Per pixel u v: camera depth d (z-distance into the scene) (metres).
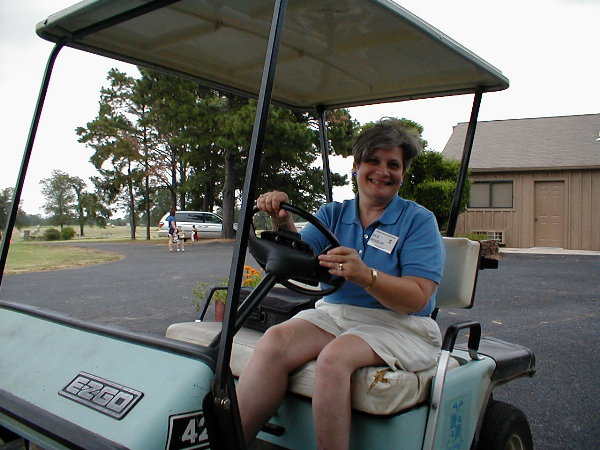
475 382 2.26
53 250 17.31
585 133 17.52
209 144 17.77
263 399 1.94
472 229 16.89
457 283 2.65
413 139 2.31
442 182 11.85
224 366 1.49
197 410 1.47
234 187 21.56
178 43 2.44
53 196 36.97
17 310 2.19
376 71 2.76
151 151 24.53
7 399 1.71
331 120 12.84
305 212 2.06
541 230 16.42
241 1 1.99
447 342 2.12
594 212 15.78
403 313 2.11
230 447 1.48
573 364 4.60
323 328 2.14
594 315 6.62
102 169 26.77
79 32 2.21
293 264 1.86
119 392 1.55
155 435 1.41
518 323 6.16
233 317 1.52
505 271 10.99
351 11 2.03
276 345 2.00
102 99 23.66
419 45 2.38
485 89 2.92
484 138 18.39
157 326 5.68
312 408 1.90
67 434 1.48
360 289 2.21
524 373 2.67
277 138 16.09
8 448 2.04
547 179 16.16
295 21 2.17
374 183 2.29
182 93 16.50
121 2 1.93
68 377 1.70
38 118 2.29
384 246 2.22
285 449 2.05
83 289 8.34
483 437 2.34
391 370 1.94
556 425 3.35
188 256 14.75
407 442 1.89
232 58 2.63
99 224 34.59
